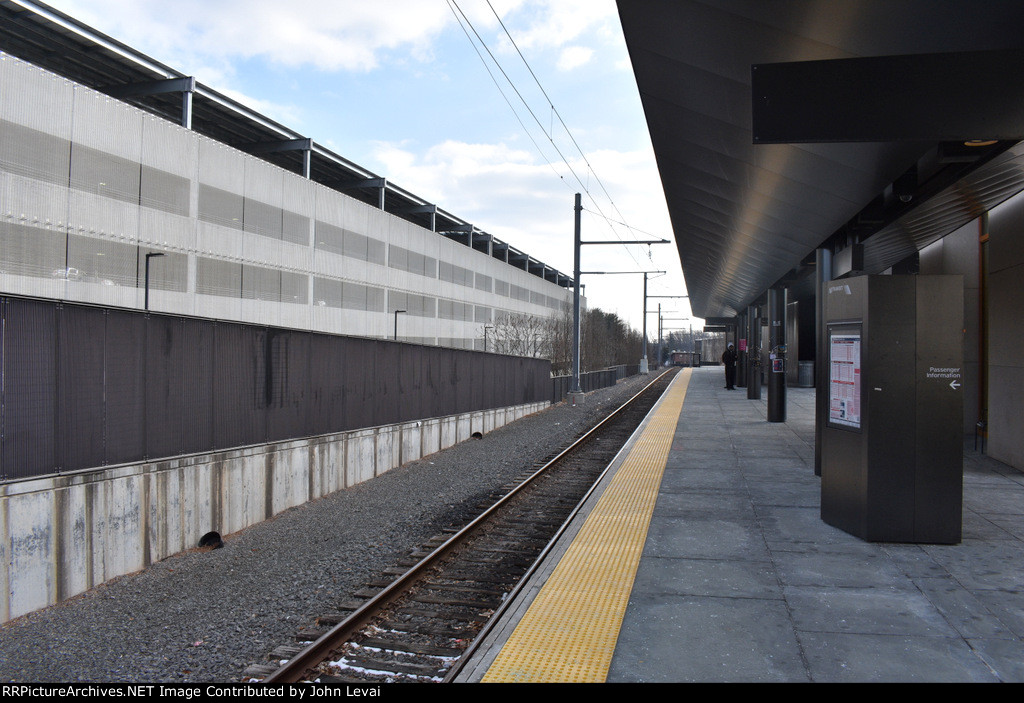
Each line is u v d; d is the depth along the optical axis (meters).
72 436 6.96
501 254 66.50
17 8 23.16
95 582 7.04
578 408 28.52
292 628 5.55
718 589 5.55
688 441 14.64
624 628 4.77
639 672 4.08
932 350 6.73
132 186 25.05
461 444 18.27
